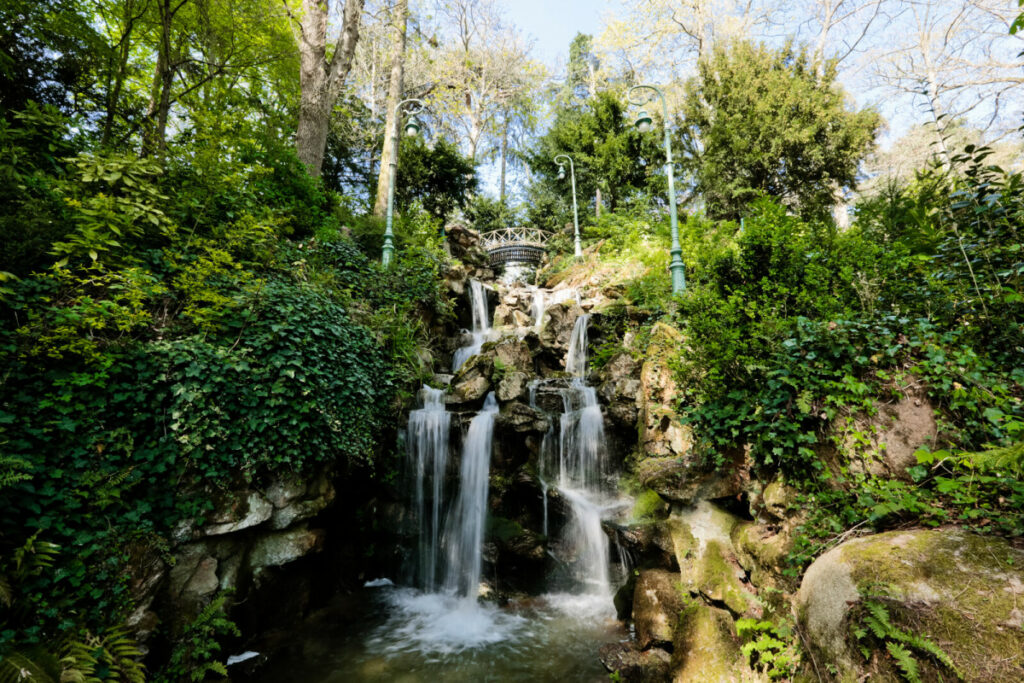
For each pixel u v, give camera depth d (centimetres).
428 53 2327
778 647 339
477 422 711
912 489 322
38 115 573
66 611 356
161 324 508
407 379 746
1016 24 295
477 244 1483
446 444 715
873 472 346
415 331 876
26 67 900
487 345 843
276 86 1734
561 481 708
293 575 549
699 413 478
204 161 702
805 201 1528
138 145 950
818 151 1490
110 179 530
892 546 287
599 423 701
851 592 278
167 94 892
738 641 383
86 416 408
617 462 679
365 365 674
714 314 531
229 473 477
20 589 338
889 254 473
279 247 727
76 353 413
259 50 1496
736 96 1636
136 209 527
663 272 954
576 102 2948
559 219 2167
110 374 429
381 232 1100
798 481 386
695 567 446
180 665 413
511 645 507
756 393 441
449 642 516
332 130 2053
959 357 338
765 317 461
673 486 484
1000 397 319
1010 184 381
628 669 437
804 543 351
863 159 1628
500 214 2241
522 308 1327
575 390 765
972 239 393
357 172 2198
